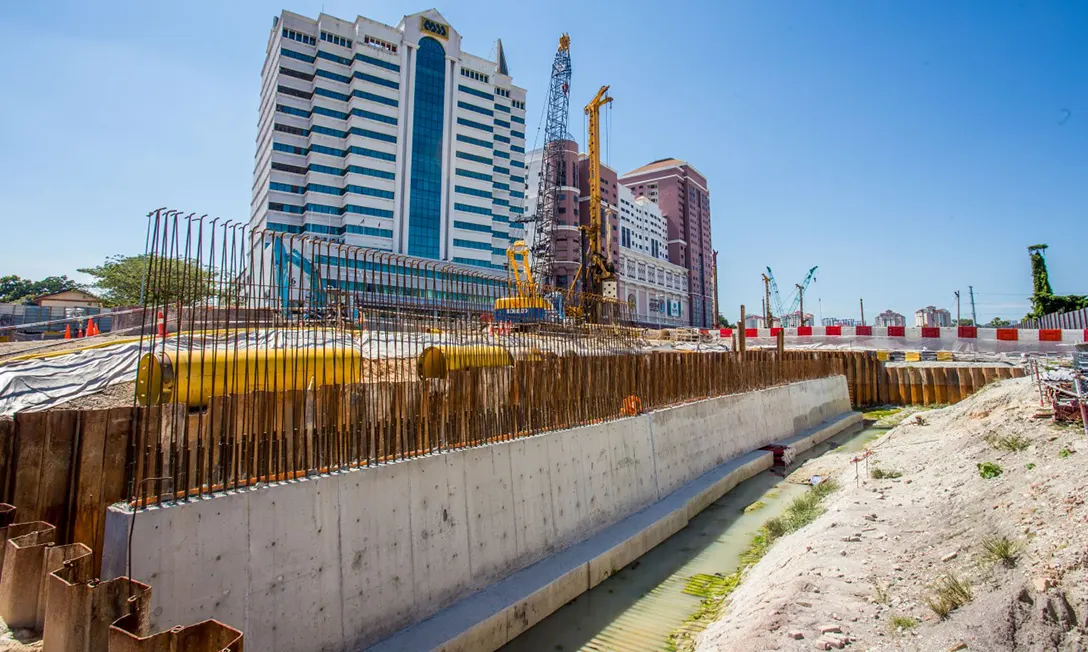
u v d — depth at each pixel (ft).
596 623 28.07
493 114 314.55
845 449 71.00
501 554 29.12
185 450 19.08
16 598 16.76
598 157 169.48
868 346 117.91
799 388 81.71
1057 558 19.33
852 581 22.91
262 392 21.94
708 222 581.53
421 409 27.35
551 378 36.37
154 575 17.15
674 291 491.72
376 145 270.67
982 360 107.96
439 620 24.45
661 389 50.90
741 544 38.60
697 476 51.03
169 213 20.10
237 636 13.52
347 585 22.11
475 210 301.43
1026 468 28.09
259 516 19.97
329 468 22.91
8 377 33.53
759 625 21.27
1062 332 102.27
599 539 35.24
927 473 34.91
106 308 105.19
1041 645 16.46
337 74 269.64
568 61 250.57
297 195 262.26
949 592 19.88
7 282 213.46
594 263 165.68
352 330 26.58
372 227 265.13
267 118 277.44
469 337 32.83
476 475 28.50
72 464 20.27
